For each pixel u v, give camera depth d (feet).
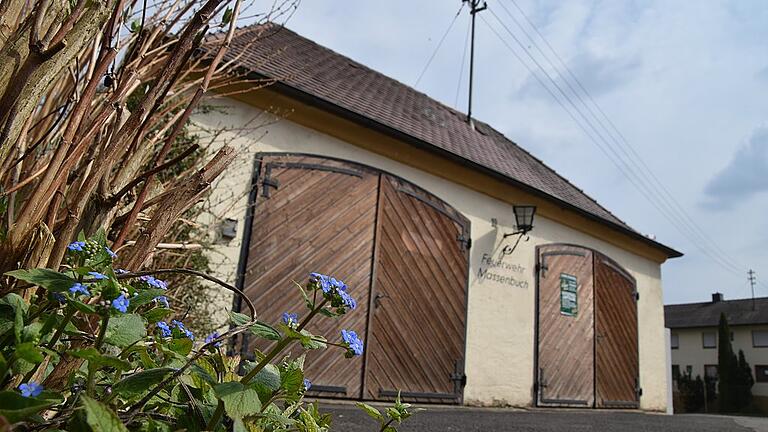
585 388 28.12
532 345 25.98
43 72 3.51
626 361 31.04
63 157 3.80
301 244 18.92
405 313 21.31
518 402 24.79
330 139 20.57
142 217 4.87
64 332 3.26
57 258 3.60
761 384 99.25
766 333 100.99
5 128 3.41
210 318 14.52
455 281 23.31
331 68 27.40
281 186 18.83
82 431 2.91
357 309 19.99
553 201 27.66
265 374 3.60
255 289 17.51
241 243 17.49
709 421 27.09
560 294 27.89
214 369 3.93
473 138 31.99
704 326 107.76
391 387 20.31
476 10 40.22
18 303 3.14
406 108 28.66
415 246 22.18
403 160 22.48
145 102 4.09
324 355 18.86
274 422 3.92
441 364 22.09
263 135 17.60
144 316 3.57
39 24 3.51
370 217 21.02
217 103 17.70
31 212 3.58
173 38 6.19
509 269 25.68
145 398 3.36
